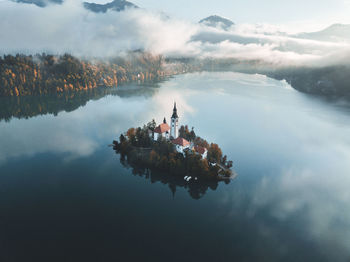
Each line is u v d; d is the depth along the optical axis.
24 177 114.75
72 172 120.38
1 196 99.44
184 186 111.56
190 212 92.06
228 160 134.12
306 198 102.06
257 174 120.88
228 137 170.75
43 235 78.38
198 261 69.19
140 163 128.62
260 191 106.50
